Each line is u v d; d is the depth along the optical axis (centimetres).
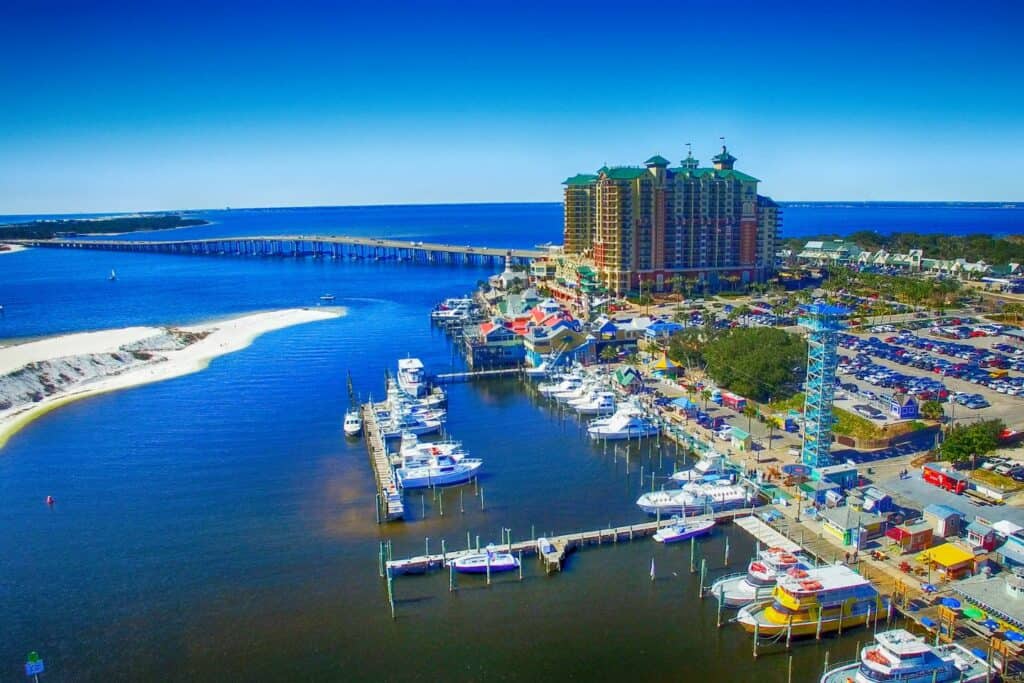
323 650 8025
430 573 9431
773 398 15275
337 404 16912
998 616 7606
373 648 8044
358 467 13062
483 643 8088
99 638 8338
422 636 8225
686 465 12900
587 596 8888
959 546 9056
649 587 9044
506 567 9462
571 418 15750
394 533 10581
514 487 12125
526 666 7706
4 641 8312
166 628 8481
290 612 8719
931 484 10612
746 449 12794
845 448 12512
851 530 9388
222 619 8619
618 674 7556
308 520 11025
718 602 8650
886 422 13288
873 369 17325
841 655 7706
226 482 12481
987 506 9738
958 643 7425
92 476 12862
